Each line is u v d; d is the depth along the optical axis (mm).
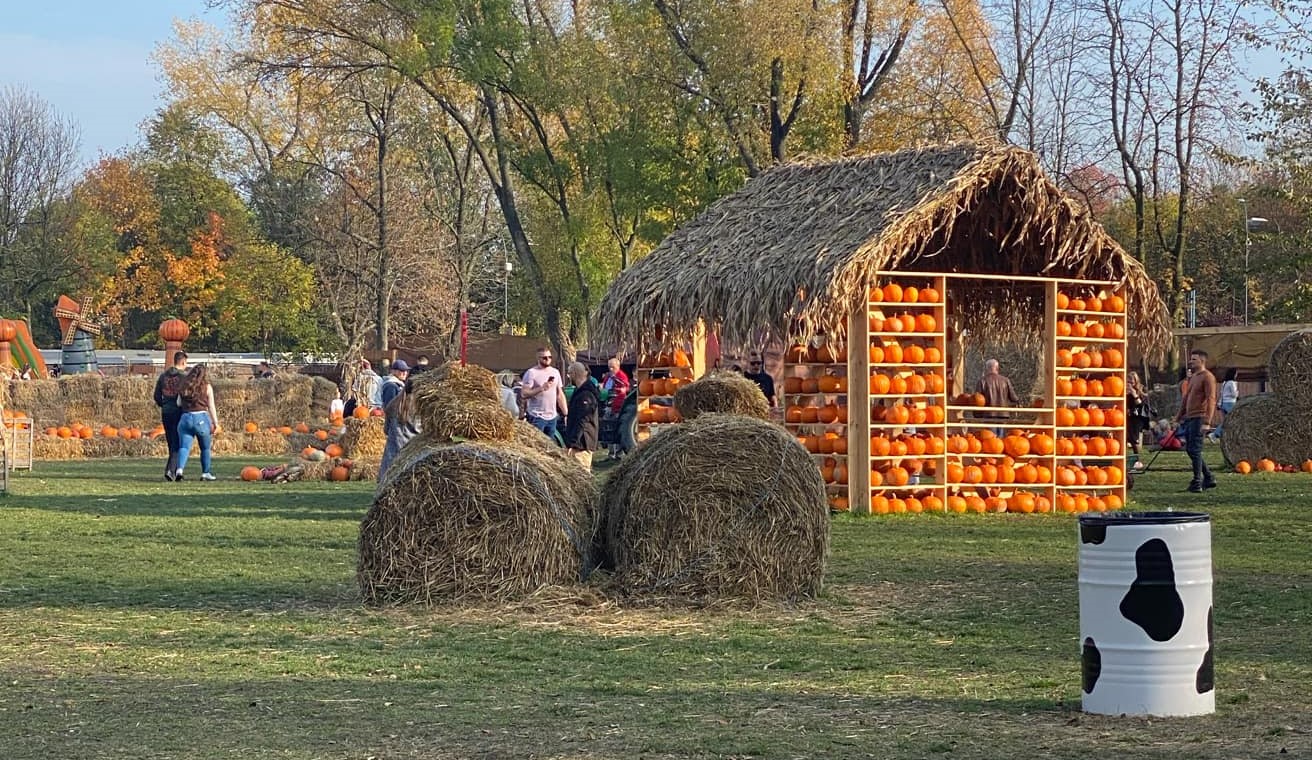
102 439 36625
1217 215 57156
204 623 10219
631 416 27516
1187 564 7004
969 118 42562
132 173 80500
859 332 19094
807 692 7750
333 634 9758
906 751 6324
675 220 44188
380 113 57812
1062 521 18344
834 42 40000
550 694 7742
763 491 10820
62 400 40000
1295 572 12750
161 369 59062
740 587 10766
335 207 65188
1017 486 19953
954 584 12156
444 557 10711
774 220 19891
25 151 74500
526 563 10734
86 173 81688
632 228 48531
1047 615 10508
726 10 40656
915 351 19516
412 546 10734
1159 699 6969
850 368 19141
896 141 42000
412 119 54844
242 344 76750
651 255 20734
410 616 10430
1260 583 12023
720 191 42312
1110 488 20359
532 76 44781
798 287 18250
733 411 12023
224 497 22188
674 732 6754
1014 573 12875
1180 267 44688
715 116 42625
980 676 8180
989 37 42531
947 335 23094
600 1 44156
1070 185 43125
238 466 31734
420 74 45906
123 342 83125
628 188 43719
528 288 67375
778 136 41531
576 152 46250
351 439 31156
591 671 8438
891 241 18250
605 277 50062
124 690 7887
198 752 6426
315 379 41969
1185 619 6996
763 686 7945
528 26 46625
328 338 67938
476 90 50188
